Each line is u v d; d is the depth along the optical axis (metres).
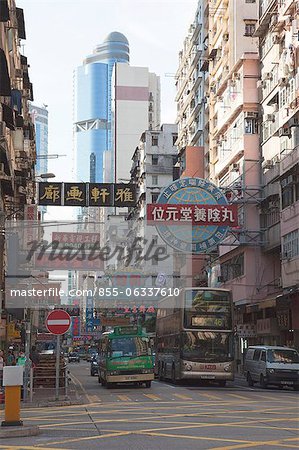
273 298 44.19
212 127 61.09
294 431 13.17
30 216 39.34
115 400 23.05
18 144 45.53
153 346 46.12
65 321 22.22
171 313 34.84
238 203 49.19
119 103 146.88
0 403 20.84
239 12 54.53
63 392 26.28
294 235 40.78
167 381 39.25
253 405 20.25
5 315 36.97
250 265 49.31
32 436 12.67
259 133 50.06
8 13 33.62
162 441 11.70
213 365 31.78
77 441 11.80
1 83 31.17
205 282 61.22
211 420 15.45
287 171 40.78
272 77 46.97
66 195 34.44
